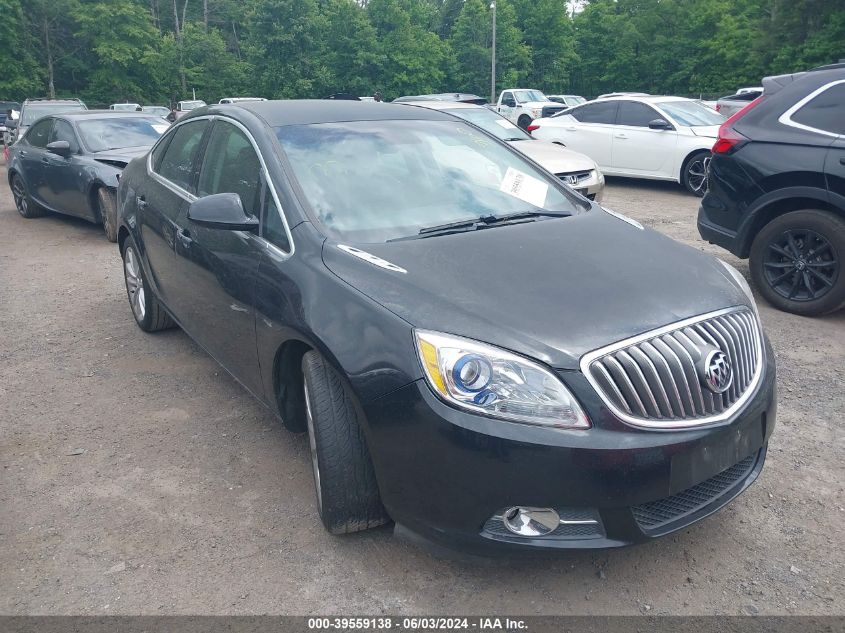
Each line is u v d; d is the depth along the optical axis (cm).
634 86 5994
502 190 379
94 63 5712
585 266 291
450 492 246
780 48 4481
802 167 549
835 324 552
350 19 5500
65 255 845
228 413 423
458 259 296
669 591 272
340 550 297
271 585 278
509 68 5853
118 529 314
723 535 304
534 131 1353
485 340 248
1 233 994
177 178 457
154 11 7362
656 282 284
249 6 7150
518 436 236
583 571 284
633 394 245
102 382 470
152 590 276
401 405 252
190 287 415
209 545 303
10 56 5066
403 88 5550
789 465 356
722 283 299
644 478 241
